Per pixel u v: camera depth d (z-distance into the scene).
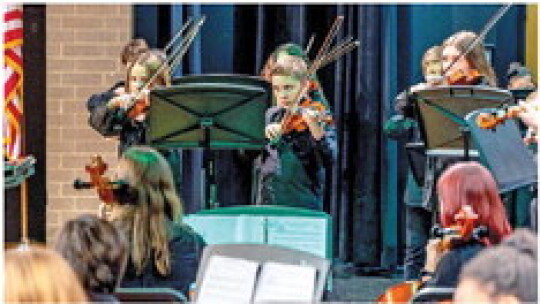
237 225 10.98
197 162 16.00
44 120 16.47
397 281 15.84
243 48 16.28
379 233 16.28
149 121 13.19
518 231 7.07
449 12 16.36
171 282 9.69
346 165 16.23
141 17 16.28
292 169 14.41
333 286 15.40
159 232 9.70
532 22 16.28
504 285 6.01
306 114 14.20
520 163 11.55
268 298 8.74
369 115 16.16
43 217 16.50
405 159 16.31
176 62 14.85
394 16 16.19
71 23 16.42
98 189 9.84
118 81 16.39
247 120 13.12
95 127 14.54
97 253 7.91
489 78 13.73
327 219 10.85
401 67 16.33
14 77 16.19
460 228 8.93
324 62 14.81
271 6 16.20
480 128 11.58
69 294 6.57
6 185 13.98
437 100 12.34
